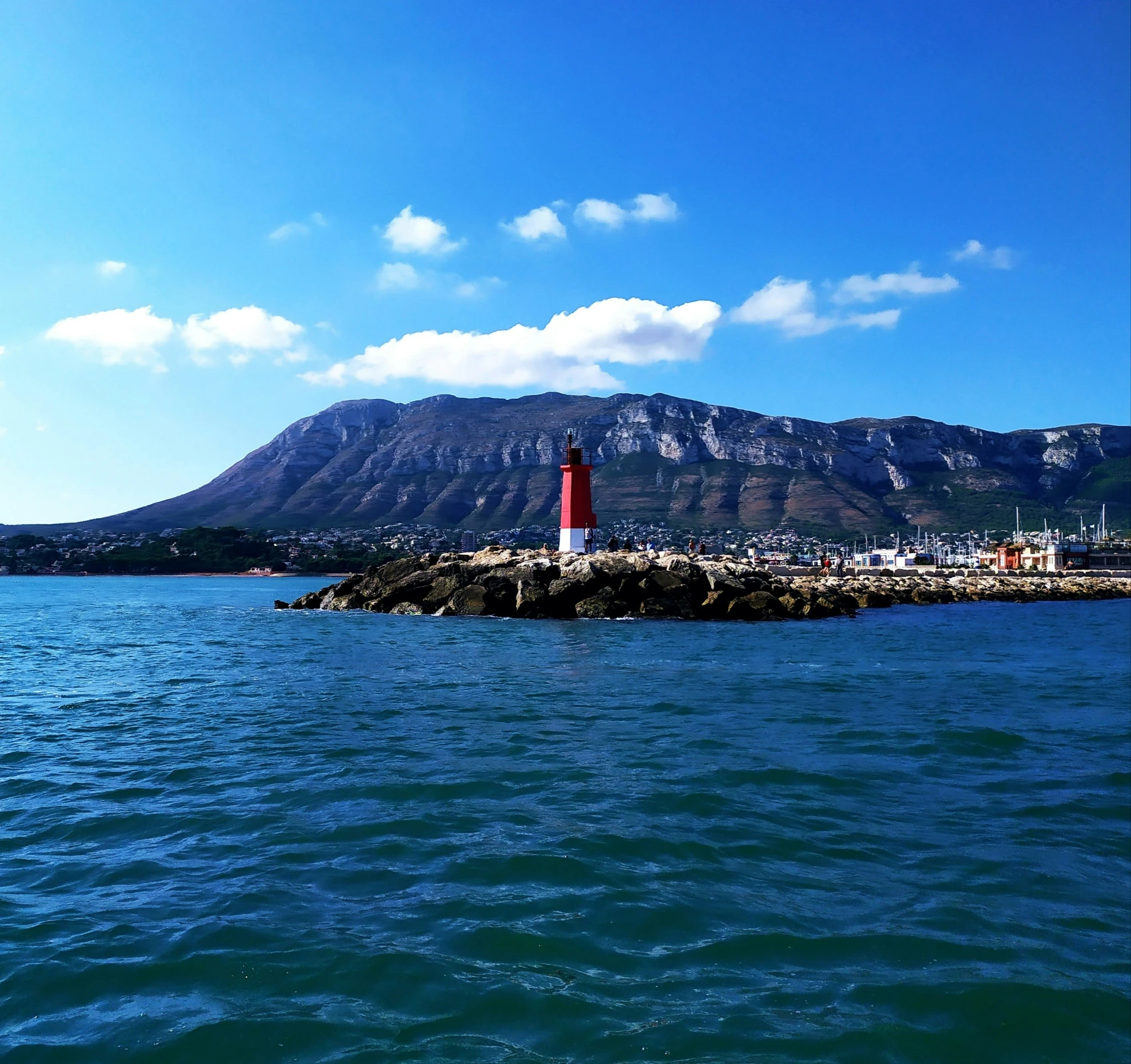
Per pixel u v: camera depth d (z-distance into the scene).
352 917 9.11
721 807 13.62
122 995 7.42
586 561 69.00
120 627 57.31
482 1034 6.85
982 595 107.88
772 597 69.12
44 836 11.95
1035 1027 7.17
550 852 11.25
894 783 15.42
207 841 11.74
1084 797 14.70
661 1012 7.23
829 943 8.68
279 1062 6.45
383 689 27.34
